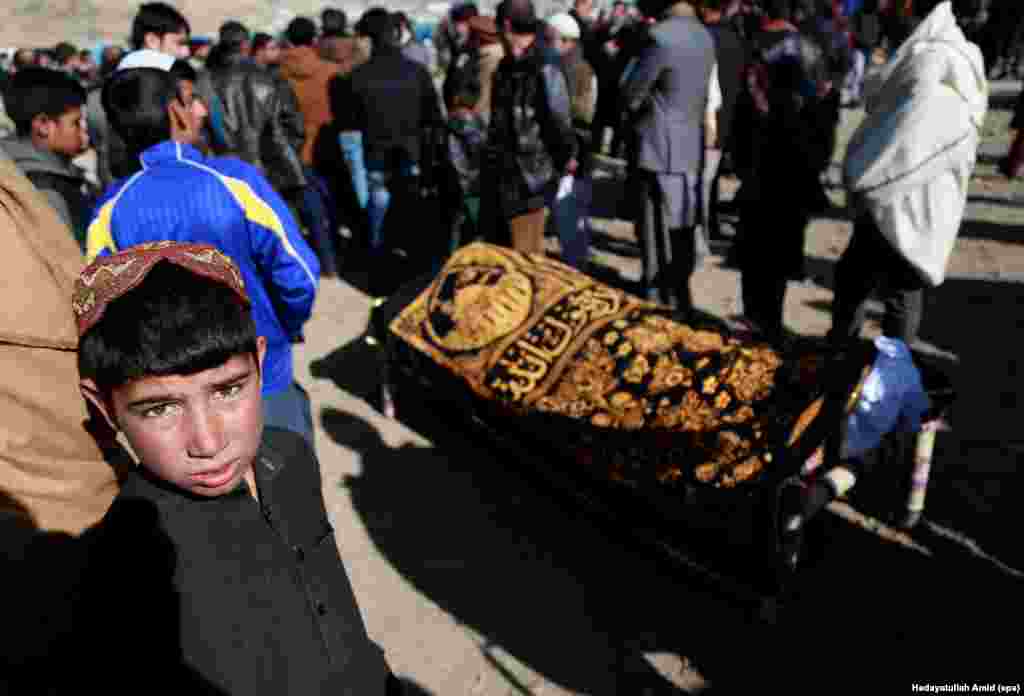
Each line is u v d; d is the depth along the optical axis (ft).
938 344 15.11
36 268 4.23
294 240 7.06
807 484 8.21
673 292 16.52
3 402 4.05
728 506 8.14
